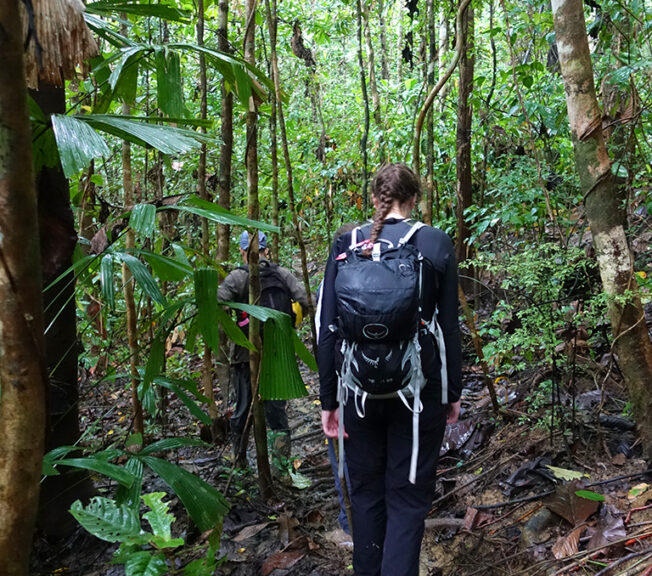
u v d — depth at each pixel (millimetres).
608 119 2631
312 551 2566
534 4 3832
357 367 1872
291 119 6309
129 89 2420
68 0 1507
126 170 3459
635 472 2504
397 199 2057
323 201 7121
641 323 2455
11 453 913
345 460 2113
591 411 2965
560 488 2471
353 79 9148
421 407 1892
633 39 3578
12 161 869
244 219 2021
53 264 1946
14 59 856
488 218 3916
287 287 3340
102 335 4059
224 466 3381
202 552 2576
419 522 1959
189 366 5047
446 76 2809
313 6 6129
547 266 2689
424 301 1926
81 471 2734
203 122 2035
